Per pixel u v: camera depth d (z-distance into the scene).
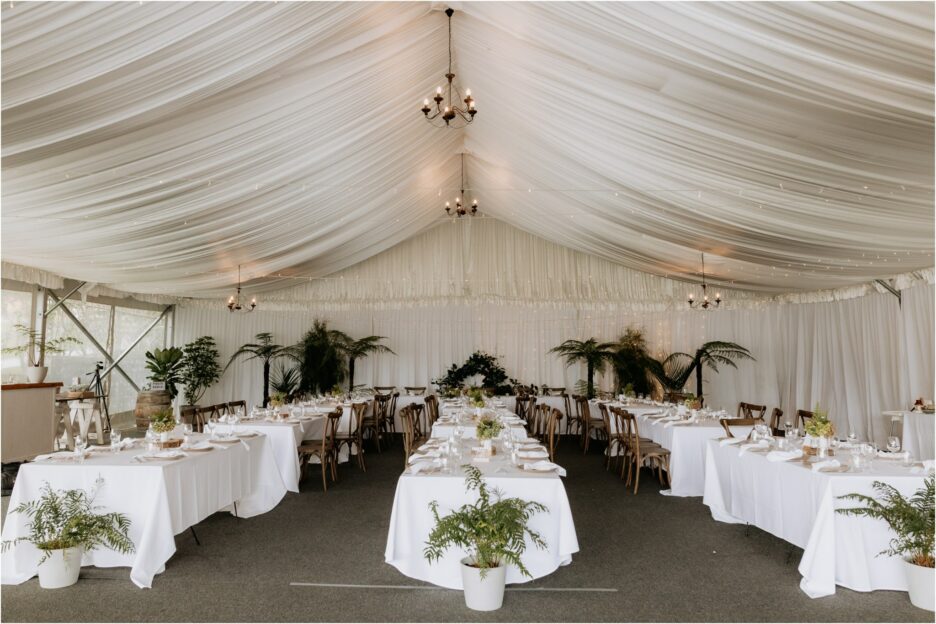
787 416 11.13
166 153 4.97
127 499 4.10
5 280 8.64
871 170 4.70
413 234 11.91
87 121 4.10
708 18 3.52
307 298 12.62
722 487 5.47
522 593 3.76
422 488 3.99
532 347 12.31
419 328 12.42
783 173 5.23
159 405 10.90
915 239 6.21
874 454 4.56
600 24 4.09
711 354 11.89
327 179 6.89
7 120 3.78
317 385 11.80
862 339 9.45
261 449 5.93
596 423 9.46
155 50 3.66
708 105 4.52
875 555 3.80
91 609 3.48
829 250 7.24
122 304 11.39
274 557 4.41
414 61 5.56
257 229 7.63
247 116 4.91
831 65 3.49
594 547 4.66
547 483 4.00
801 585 3.81
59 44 3.28
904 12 2.88
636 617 3.41
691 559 4.38
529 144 7.04
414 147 7.47
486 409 8.41
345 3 4.17
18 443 6.17
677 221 7.68
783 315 11.41
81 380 10.26
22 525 4.01
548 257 12.46
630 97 4.91
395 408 11.32
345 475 7.50
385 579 3.98
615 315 12.26
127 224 6.30
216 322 12.84
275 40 4.11
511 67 5.48
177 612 3.45
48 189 5.08
